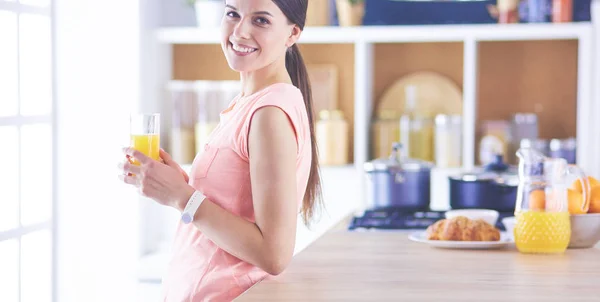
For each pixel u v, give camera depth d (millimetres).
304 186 1868
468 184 2775
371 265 1853
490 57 4461
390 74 4543
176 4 4555
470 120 4184
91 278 3965
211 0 4316
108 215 4035
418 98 4508
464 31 4148
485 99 4473
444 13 4488
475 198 2768
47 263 3811
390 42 4523
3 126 3490
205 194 1813
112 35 4012
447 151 4285
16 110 3598
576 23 4059
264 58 1808
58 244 3859
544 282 1650
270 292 1556
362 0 4273
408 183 2844
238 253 1717
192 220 1718
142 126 1829
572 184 2195
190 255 1839
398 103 4516
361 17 4301
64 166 3871
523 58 4430
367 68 4320
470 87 4176
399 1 4512
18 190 3621
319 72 4527
